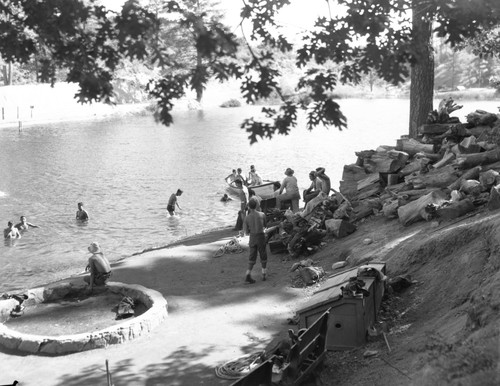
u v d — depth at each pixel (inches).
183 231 1060.5
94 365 435.5
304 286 563.8
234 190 1344.7
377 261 515.8
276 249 687.1
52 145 2372.0
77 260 874.8
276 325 488.1
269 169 1732.3
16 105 3442.4
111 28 188.1
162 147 2285.9
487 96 4382.4
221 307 537.0
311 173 811.4
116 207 1288.1
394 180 757.3
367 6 196.2
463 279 437.1
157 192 1446.9
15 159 2018.9
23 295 561.0
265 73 192.9
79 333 501.7
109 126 3068.4
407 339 394.0
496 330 284.5
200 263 685.9
